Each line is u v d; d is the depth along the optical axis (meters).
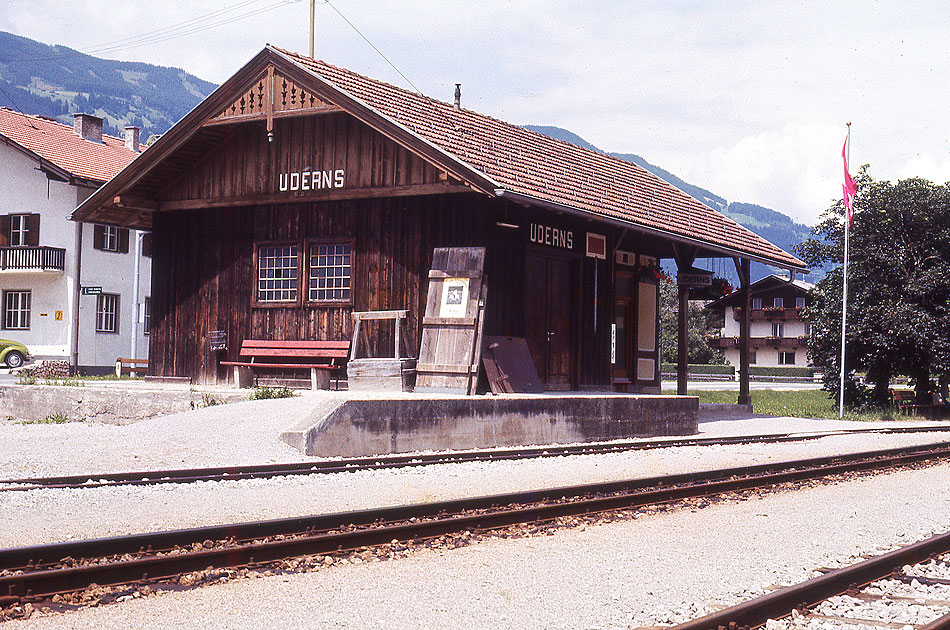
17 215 41.12
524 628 5.41
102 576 6.06
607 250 23.59
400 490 10.55
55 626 5.19
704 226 26.06
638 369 25.64
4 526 7.95
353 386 19.05
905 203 34.03
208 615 5.48
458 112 23.47
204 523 8.30
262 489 10.38
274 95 20.41
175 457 12.87
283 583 6.29
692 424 21.11
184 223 23.16
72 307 39.91
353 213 20.95
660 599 6.14
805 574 6.92
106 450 13.28
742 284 27.81
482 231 19.22
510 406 16.38
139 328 42.69
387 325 20.27
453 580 6.52
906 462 15.28
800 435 20.30
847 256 33.41
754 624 5.55
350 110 19.41
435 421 15.06
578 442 17.83
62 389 21.05
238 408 16.20
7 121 42.78
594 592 6.29
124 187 22.22
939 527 9.28
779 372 88.31
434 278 18.92
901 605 6.02
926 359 33.16
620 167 28.70
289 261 21.80
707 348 88.81
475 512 9.09
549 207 18.86
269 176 21.89
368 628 5.31
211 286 22.70
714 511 10.02
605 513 9.53
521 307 20.08
